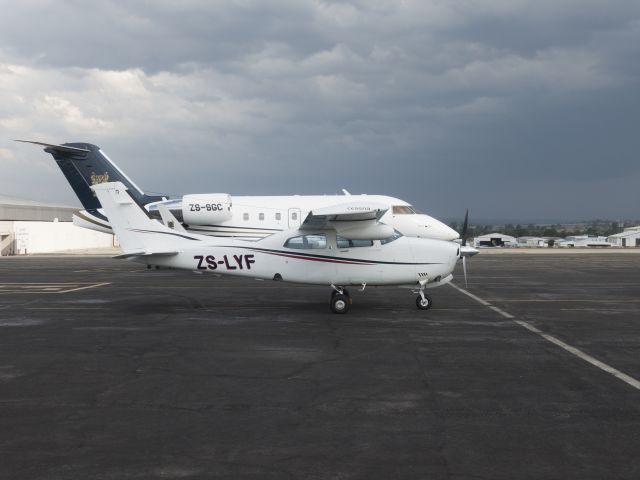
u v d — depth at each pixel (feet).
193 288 67.67
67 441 18.74
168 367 28.94
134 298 58.08
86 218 87.35
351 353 31.96
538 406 22.26
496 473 16.16
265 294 61.26
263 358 30.83
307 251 47.88
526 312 47.34
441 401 22.99
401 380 26.16
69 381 26.30
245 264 48.70
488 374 27.20
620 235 275.80
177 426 20.16
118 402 23.07
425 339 35.94
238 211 81.10
